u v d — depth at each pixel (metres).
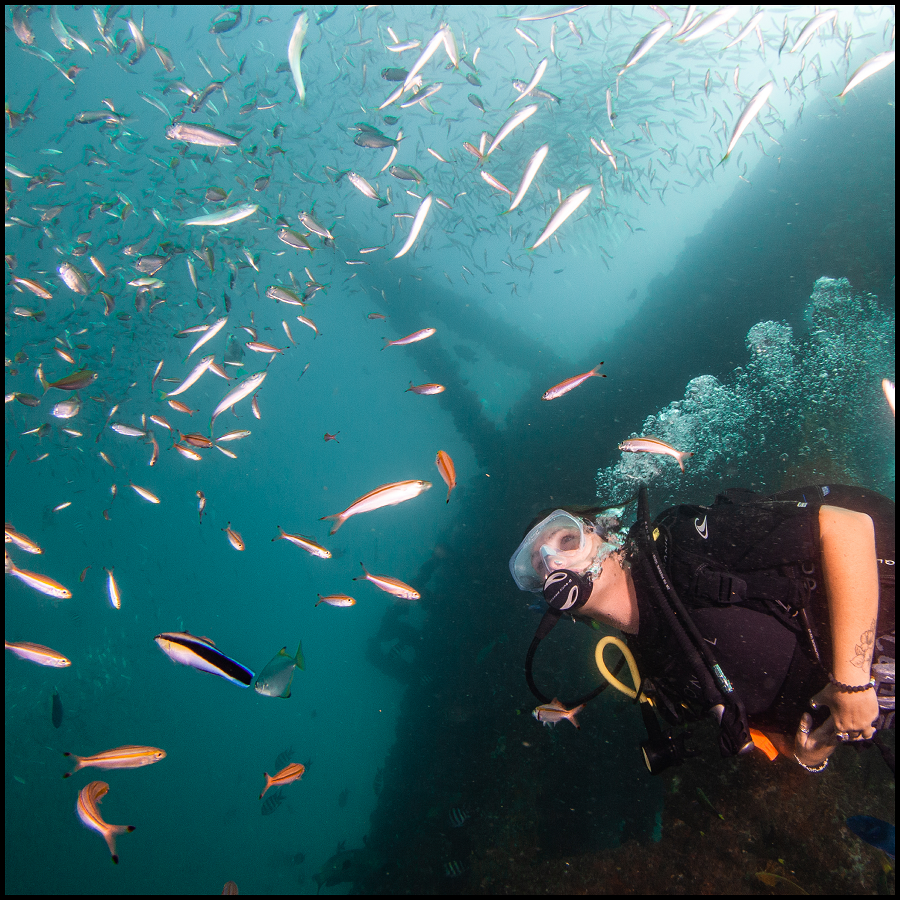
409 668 9.88
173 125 3.38
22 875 12.38
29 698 15.77
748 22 2.68
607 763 4.93
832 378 6.20
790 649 1.14
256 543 33.91
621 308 19.36
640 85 14.27
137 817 14.73
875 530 1.20
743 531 1.22
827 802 2.85
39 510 24.70
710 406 7.28
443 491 19.42
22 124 5.75
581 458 9.48
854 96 10.03
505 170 11.62
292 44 1.67
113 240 6.88
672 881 3.05
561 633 6.25
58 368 9.20
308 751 15.99
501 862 4.59
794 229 9.35
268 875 12.14
